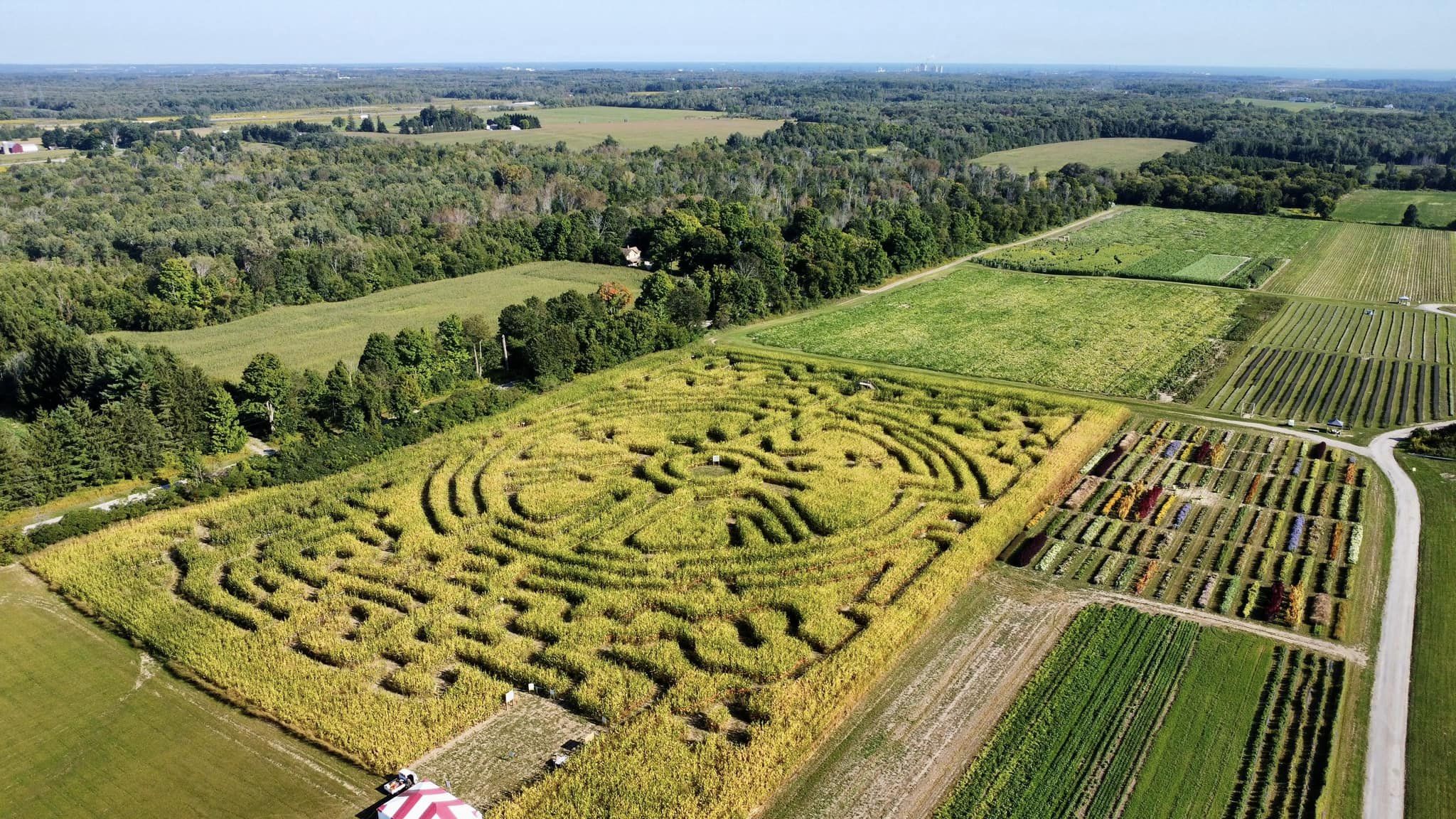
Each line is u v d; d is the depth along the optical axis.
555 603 65.62
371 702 55.78
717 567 69.94
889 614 63.22
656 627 62.72
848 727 54.19
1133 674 58.12
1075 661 59.47
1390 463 88.31
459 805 46.03
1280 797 47.94
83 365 99.00
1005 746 52.09
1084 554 73.00
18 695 57.59
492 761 51.56
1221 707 54.97
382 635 62.09
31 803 49.22
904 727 54.09
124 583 69.06
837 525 76.12
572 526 76.31
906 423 97.38
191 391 94.25
